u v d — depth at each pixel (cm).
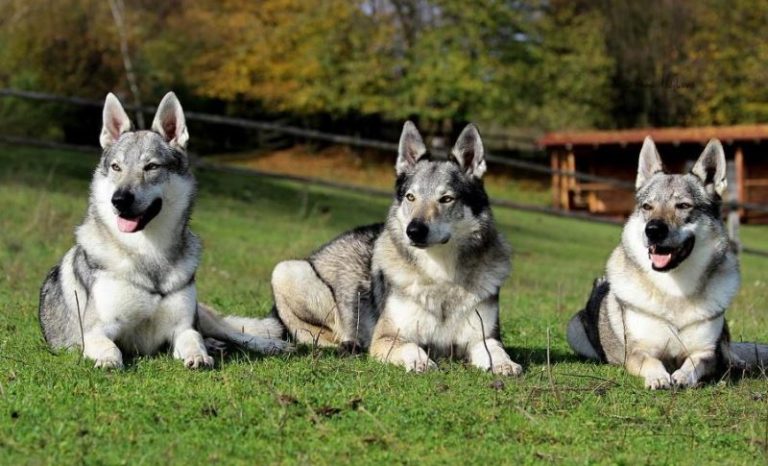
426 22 4616
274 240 2114
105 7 4162
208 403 641
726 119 4788
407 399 672
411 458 560
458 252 847
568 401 695
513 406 671
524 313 1246
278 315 998
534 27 4612
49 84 3791
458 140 875
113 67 4009
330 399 661
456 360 873
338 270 978
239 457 552
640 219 838
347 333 953
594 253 2573
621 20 4950
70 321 838
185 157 845
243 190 2975
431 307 852
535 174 4594
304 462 538
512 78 4553
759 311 1412
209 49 4616
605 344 906
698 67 4844
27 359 770
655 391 748
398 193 890
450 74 4428
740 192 3841
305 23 4550
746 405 701
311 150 4888
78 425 591
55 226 1864
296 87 4622
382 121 5019
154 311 812
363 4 4656
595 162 4019
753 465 569
